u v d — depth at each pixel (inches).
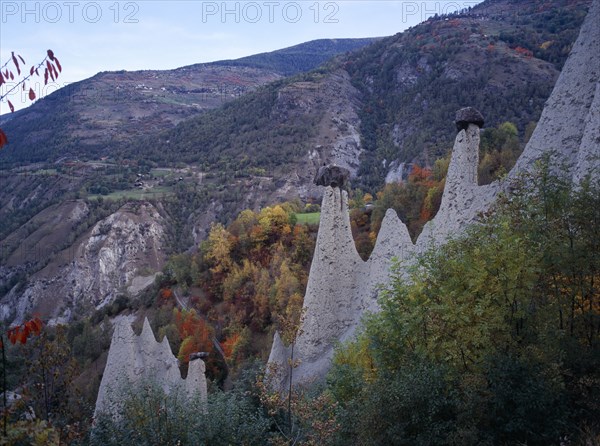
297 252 2481.5
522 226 555.8
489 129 2361.0
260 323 2135.8
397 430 483.5
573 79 875.4
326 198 1246.9
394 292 641.0
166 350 1507.1
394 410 493.0
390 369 594.9
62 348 596.4
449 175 1060.5
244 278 2568.9
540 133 904.3
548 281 528.7
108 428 653.9
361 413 530.0
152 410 669.3
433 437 471.2
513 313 524.1
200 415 689.0
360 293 1218.0
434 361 538.3
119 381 1056.8
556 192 545.3
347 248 1251.8
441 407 485.7
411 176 2539.4
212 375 2018.9
